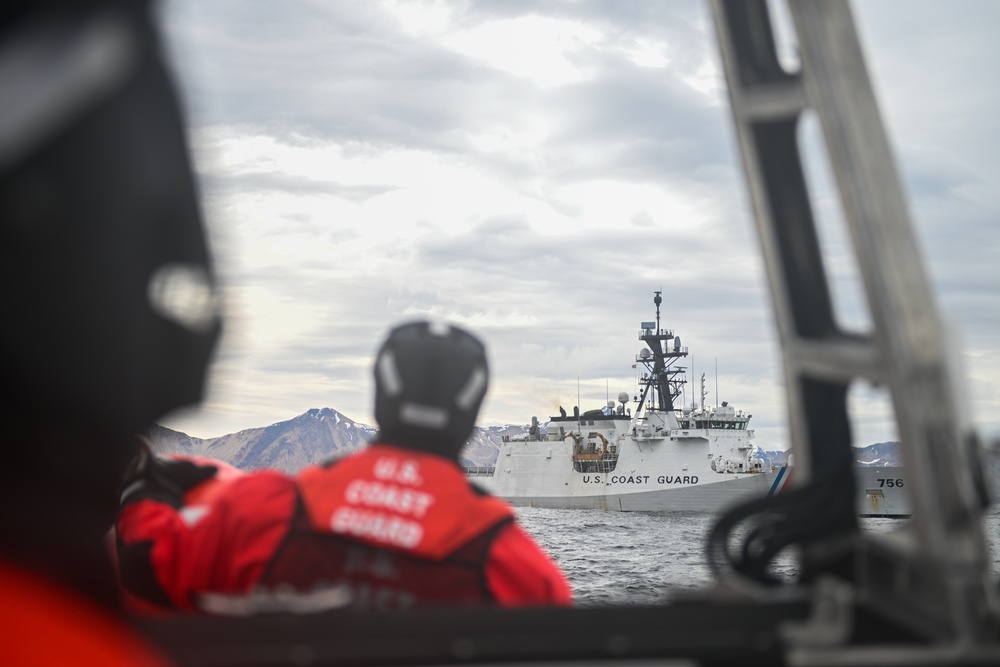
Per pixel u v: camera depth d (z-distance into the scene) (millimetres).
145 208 965
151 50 968
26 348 911
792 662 1524
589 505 60156
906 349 1533
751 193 1980
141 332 969
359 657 1494
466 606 1577
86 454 961
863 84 1598
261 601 1604
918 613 1573
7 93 850
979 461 1574
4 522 911
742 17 1967
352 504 2377
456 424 2432
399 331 2490
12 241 895
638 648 1562
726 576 1917
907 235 1560
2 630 860
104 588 979
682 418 60500
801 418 1944
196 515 2564
